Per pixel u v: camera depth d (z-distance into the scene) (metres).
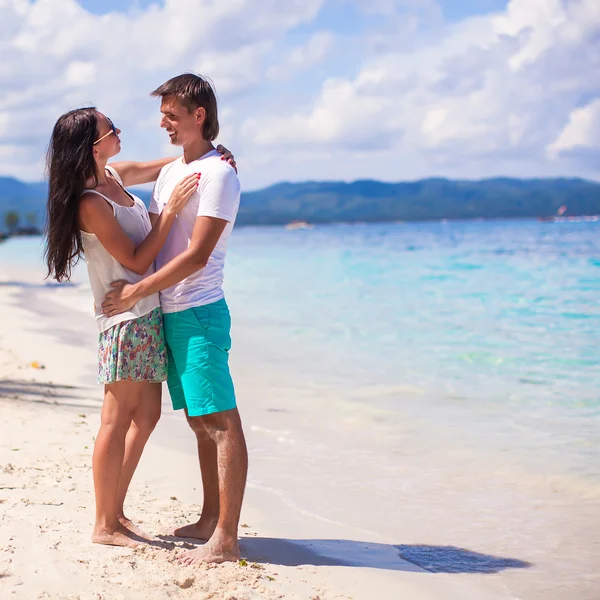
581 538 4.05
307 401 7.41
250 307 15.98
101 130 3.41
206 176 3.38
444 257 32.97
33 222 119.75
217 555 3.35
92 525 3.63
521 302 15.54
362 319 13.76
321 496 4.71
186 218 3.43
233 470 3.39
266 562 3.53
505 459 5.53
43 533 3.46
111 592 2.89
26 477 4.39
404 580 3.44
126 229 3.47
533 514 4.43
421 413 6.95
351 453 5.67
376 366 9.34
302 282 22.34
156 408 3.59
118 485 3.47
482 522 4.29
